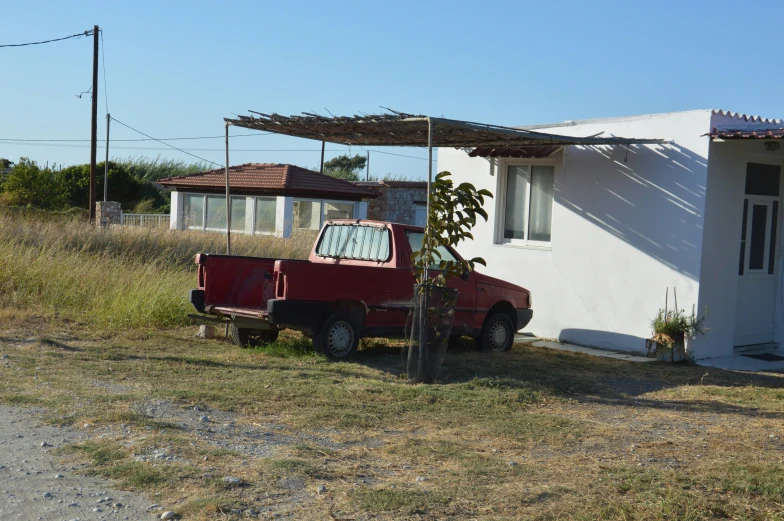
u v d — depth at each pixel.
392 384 8.55
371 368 9.40
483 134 10.30
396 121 8.95
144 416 6.58
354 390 8.14
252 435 6.36
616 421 7.58
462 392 8.29
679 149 11.36
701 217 11.11
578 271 12.73
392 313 10.22
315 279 9.45
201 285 10.22
